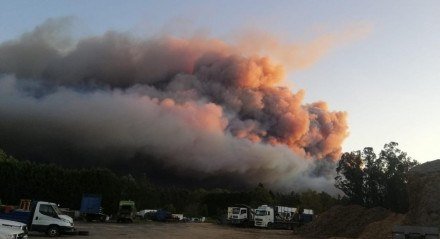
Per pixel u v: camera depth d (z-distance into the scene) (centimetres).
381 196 8419
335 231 5466
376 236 4325
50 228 3069
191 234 4450
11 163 8162
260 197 12294
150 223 7244
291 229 7131
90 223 5959
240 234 4959
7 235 1773
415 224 3909
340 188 8850
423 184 4112
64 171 8525
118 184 8781
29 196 8106
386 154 8444
